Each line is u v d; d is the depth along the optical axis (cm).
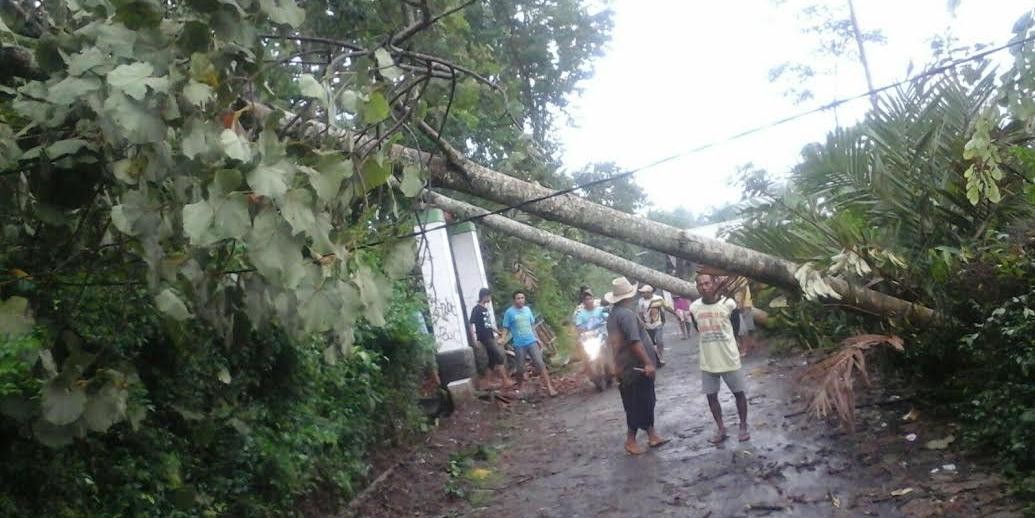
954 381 725
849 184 802
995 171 643
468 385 1312
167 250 322
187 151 275
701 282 832
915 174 759
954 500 548
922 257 739
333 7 644
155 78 270
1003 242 701
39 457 416
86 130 319
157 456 509
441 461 979
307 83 296
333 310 295
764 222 785
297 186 289
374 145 353
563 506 745
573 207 569
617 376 886
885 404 787
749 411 942
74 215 343
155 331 503
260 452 621
